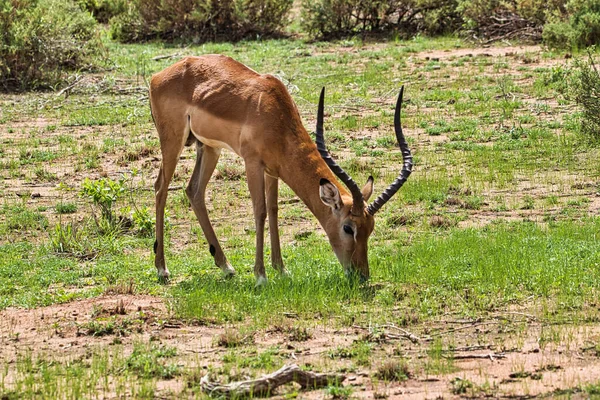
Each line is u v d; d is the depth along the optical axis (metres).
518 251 14.15
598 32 32.16
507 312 11.66
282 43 39.16
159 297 13.08
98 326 11.46
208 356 10.41
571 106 25.34
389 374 9.53
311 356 10.30
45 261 15.34
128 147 23.45
